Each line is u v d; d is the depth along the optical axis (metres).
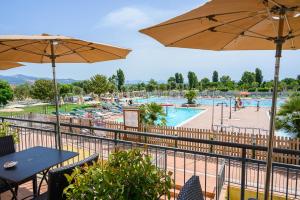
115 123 13.18
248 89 62.47
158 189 2.04
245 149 2.65
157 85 75.69
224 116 24.03
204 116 24.36
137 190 1.95
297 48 2.89
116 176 1.92
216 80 90.12
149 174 2.01
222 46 2.84
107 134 12.64
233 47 2.98
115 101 47.81
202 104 37.44
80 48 4.04
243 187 2.71
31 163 2.93
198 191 1.66
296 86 53.97
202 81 84.69
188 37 2.44
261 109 29.39
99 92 52.69
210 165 7.88
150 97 58.41
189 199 1.47
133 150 2.11
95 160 2.41
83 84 66.25
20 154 3.29
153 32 2.15
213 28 2.31
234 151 10.29
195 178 1.69
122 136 12.47
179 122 22.59
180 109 31.81
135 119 12.35
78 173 1.96
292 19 2.21
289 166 2.58
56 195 2.07
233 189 6.39
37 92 40.84
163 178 2.08
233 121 21.09
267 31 2.55
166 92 61.56
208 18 1.97
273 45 2.96
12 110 33.78
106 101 48.53
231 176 7.11
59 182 2.07
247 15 2.02
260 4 1.65
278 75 2.04
